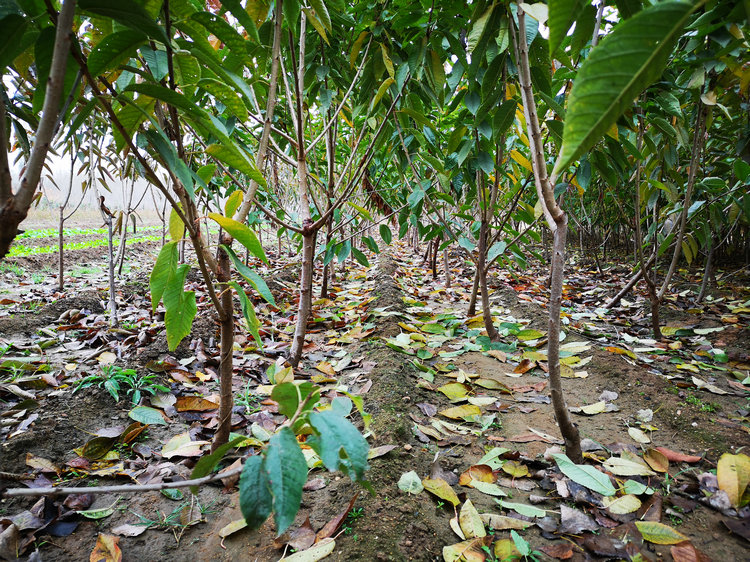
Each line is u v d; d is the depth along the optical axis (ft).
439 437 5.01
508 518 3.79
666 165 8.28
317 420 1.73
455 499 3.91
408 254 22.31
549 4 1.24
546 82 5.17
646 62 1.13
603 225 17.15
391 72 6.06
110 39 2.14
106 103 2.18
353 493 3.93
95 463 4.51
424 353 7.49
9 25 1.76
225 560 3.44
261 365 7.10
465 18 6.35
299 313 6.75
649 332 9.07
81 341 7.79
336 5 4.89
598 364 6.98
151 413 5.14
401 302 10.62
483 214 8.04
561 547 3.49
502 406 5.85
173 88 2.54
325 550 3.29
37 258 16.70
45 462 4.29
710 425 5.11
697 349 7.95
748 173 7.42
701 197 9.64
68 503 3.88
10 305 10.25
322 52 7.28
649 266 10.18
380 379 6.15
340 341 8.22
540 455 4.80
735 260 15.78
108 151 10.12
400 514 3.70
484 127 6.70
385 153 9.57
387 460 4.42
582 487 4.18
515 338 8.57
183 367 6.55
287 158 7.10
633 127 5.64
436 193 8.21
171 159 2.28
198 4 3.63
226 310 4.14
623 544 3.52
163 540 3.64
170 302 3.19
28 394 5.46
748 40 4.73
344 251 8.25
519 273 15.52
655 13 1.06
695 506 3.97
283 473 1.61
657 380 6.27
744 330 8.32
